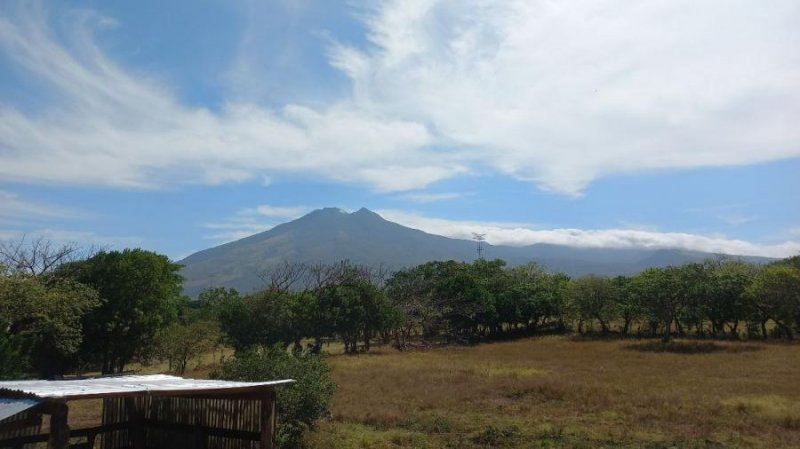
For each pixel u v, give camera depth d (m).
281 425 14.98
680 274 52.22
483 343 62.19
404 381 27.73
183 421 13.41
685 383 25.92
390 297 61.12
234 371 15.40
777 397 21.59
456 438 16.03
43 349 33.06
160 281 40.28
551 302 67.50
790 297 46.50
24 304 24.64
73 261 36.25
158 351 38.62
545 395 22.94
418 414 19.42
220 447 12.76
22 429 11.45
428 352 49.44
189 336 37.28
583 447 14.67
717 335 56.22
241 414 12.57
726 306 53.41
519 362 37.75
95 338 37.00
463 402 21.89
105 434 13.38
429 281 67.19
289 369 15.55
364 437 15.95
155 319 38.53
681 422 17.66
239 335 43.31
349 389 25.41
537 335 67.56
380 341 60.69
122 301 36.81
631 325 66.88
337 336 53.56
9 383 10.70
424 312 58.06
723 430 16.50
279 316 44.22
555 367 34.06
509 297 68.06
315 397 15.44
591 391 23.31
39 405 8.87
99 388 9.45
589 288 61.16
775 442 14.95
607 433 16.20
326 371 16.64
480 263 83.69
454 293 65.94
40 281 27.75
